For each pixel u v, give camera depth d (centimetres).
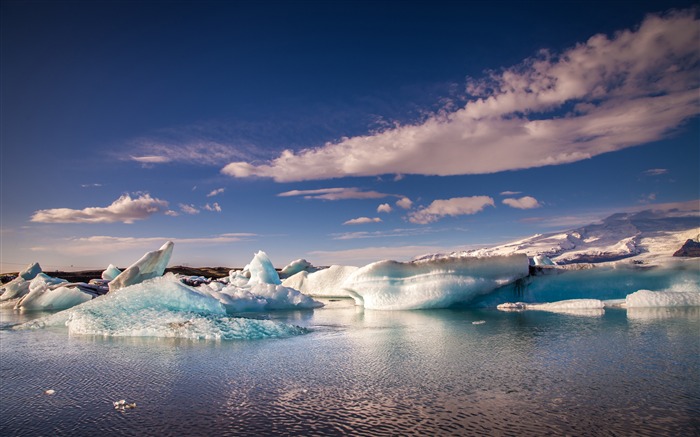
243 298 2372
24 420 615
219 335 1269
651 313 1650
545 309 1917
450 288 2059
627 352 968
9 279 5419
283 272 4719
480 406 637
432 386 741
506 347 1065
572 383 740
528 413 605
